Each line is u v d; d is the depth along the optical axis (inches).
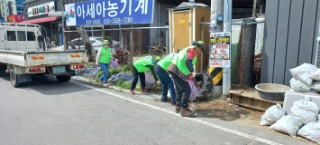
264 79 222.8
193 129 167.3
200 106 211.6
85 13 422.0
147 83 268.8
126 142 150.6
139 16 321.7
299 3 194.5
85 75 375.9
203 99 225.0
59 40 801.6
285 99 171.8
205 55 279.9
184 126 172.9
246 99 202.1
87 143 150.3
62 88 302.0
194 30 271.7
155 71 221.9
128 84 295.7
